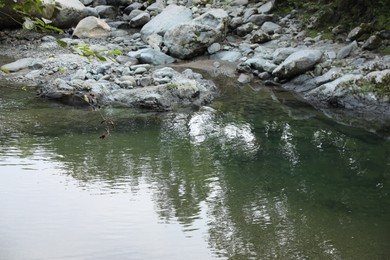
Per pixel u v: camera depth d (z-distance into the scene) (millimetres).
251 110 9367
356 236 4969
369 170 6691
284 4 14828
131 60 12297
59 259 4328
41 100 9539
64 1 15273
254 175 6430
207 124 8477
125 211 5289
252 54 12758
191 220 5164
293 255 4562
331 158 7086
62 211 5215
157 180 6141
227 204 5582
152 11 16047
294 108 9570
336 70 10719
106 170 6375
